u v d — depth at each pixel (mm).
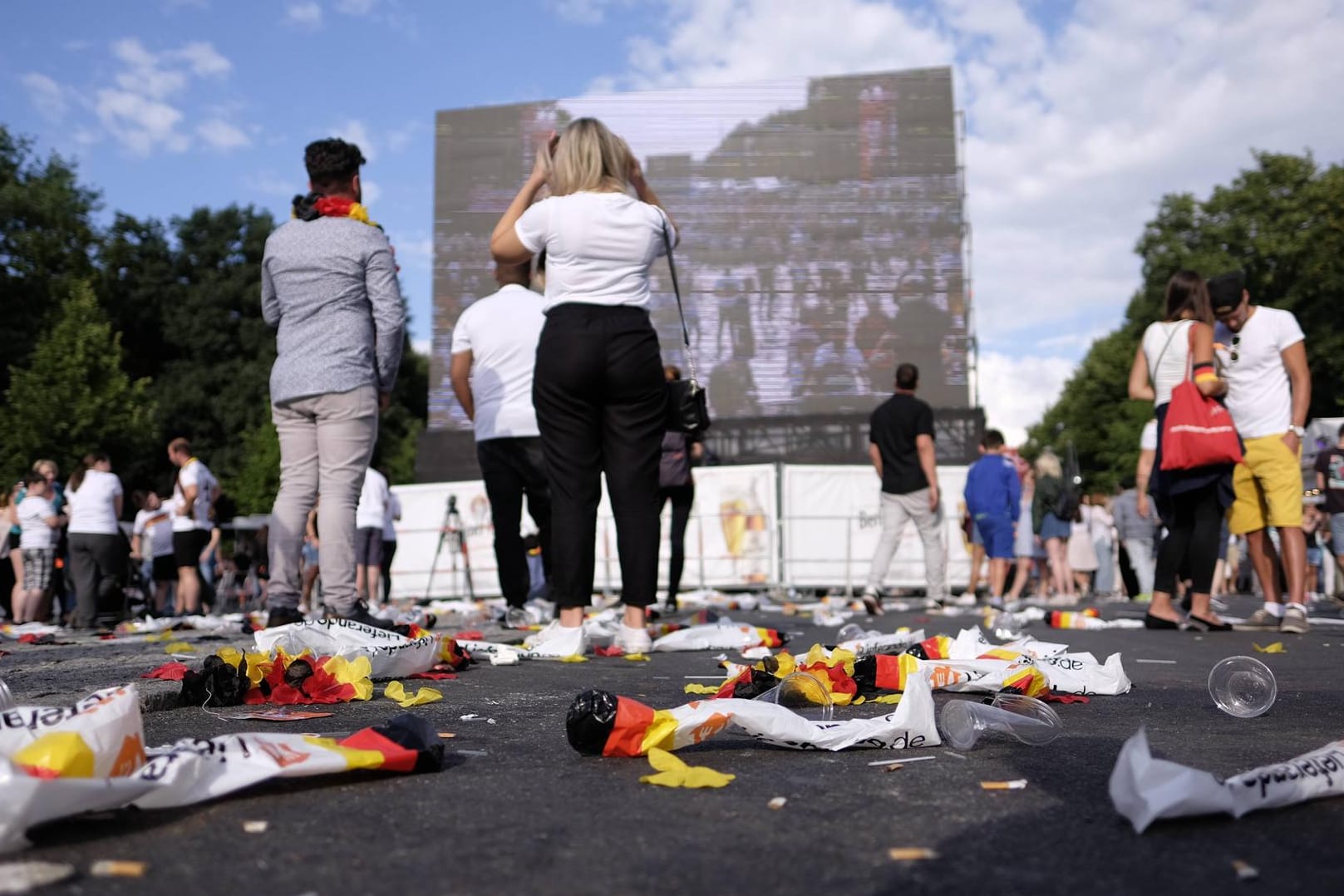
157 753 1618
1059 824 1523
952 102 26422
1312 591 13867
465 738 2279
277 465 41594
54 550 10406
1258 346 6156
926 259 26234
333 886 1255
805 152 26609
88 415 34062
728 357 26281
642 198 4504
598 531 15383
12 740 1511
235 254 46812
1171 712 2715
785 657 2725
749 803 1669
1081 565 15500
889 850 1397
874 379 26078
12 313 38000
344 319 4812
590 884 1266
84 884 1252
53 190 39156
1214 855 1361
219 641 5418
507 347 6137
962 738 2152
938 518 9227
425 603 13844
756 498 16094
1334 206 35344
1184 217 38469
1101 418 47844
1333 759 1646
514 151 27453
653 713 2037
